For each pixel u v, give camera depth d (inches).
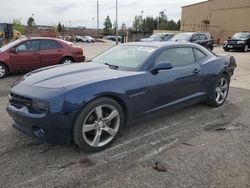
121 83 154.9
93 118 147.1
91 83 144.5
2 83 339.3
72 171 131.7
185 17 1957.4
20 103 146.2
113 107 152.5
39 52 398.3
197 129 184.7
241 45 908.0
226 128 187.9
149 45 194.9
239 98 266.7
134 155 147.9
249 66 533.6
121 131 165.0
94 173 130.4
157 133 176.6
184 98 197.6
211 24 1706.4
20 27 2190.0
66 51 421.1
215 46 1272.1
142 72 167.9
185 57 201.3
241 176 129.3
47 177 126.6
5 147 153.9
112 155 147.6
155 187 120.5
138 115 167.8
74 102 135.9
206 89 217.0
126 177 127.6
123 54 193.0
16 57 381.4
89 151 148.4
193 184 122.9
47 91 138.5
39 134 141.6
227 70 233.9
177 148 156.6
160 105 179.6
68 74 159.5
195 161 142.4
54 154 146.9
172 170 133.7
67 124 136.5
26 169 132.7
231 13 1557.6
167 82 179.0
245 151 154.1
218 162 141.7
